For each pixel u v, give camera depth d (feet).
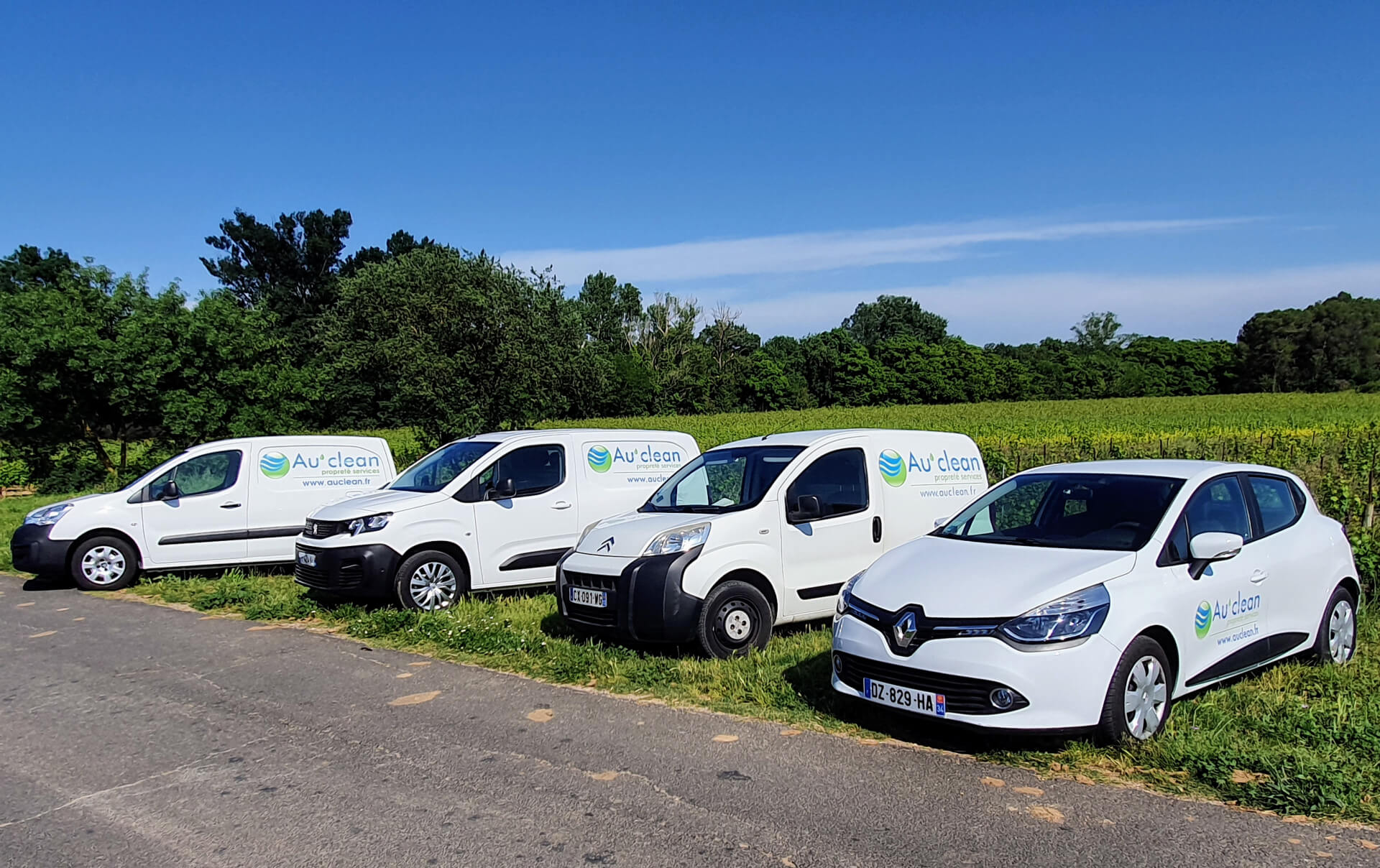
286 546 38.34
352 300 77.66
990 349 418.10
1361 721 16.02
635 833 12.87
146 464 77.15
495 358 75.31
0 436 74.02
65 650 25.38
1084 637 15.17
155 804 14.29
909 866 11.71
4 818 13.89
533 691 20.21
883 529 25.77
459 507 29.99
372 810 13.87
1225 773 14.19
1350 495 40.68
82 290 75.15
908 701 16.03
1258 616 18.44
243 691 20.72
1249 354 336.90
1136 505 18.24
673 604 21.74
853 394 314.14
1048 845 12.19
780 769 15.21
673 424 170.50
